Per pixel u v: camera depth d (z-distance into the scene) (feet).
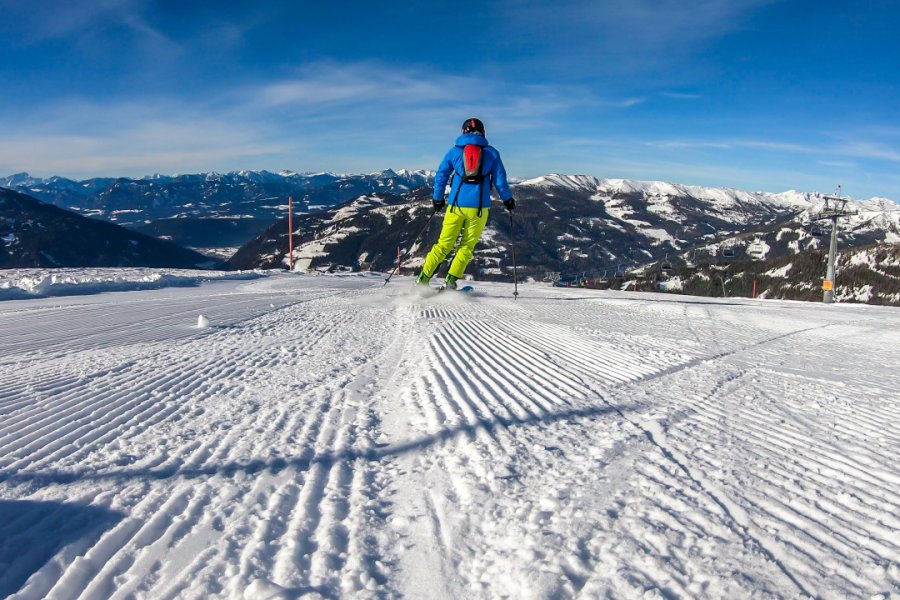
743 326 25.30
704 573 4.83
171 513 6.09
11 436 8.62
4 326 21.03
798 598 4.51
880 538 5.52
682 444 8.32
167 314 24.72
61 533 5.63
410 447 8.18
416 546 5.41
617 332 21.49
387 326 21.49
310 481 6.96
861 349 19.47
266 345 17.08
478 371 13.52
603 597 4.49
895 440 8.73
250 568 5.01
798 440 8.66
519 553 5.19
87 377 12.67
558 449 8.02
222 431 8.93
